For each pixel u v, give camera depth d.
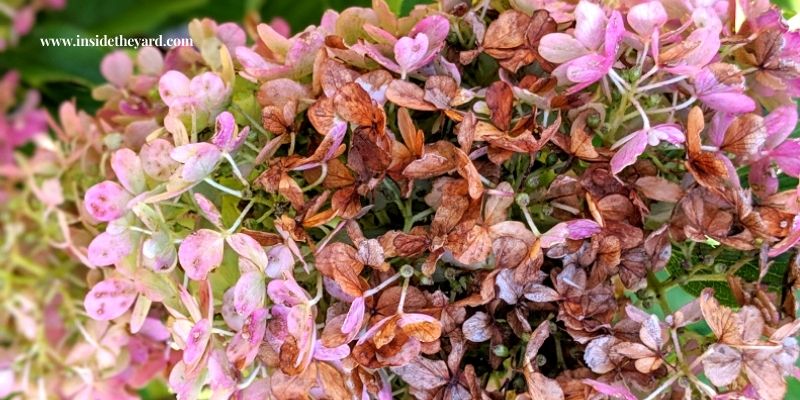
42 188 0.56
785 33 0.57
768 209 0.55
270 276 0.56
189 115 0.57
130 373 0.60
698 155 0.55
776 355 0.55
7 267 0.57
